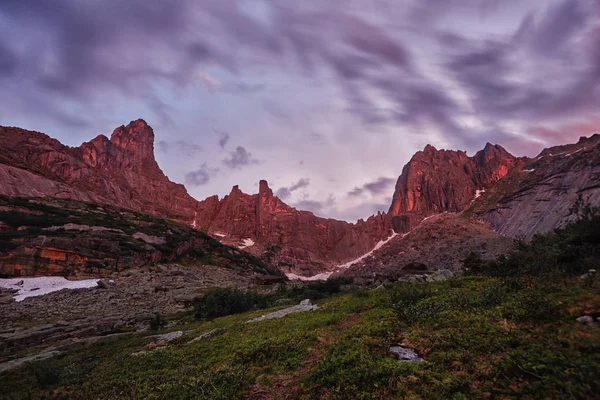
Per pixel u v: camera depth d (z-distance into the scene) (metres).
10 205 93.81
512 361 8.16
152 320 37.69
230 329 23.02
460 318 12.84
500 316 11.91
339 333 15.13
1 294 55.09
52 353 27.50
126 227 108.38
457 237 197.12
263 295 60.34
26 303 50.09
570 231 31.31
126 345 26.64
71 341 33.16
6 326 39.44
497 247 165.62
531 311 11.07
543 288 13.73
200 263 113.75
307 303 30.88
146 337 29.89
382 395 8.45
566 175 191.25
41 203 108.56
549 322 10.32
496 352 9.25
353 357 10.92
